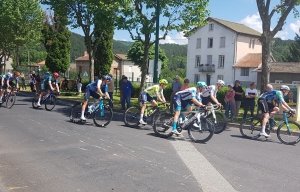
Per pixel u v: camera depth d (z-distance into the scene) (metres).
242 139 8.98
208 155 6.86
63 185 4.80
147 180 5.11
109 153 6.69
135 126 10.06
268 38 12.49
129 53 57.78
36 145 7.20
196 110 8.56
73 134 8.55
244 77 46.88
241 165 6.16
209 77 51.47
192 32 17.50
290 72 37.34
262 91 12.67
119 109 14.62
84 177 5.18
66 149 6.92
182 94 8.35
